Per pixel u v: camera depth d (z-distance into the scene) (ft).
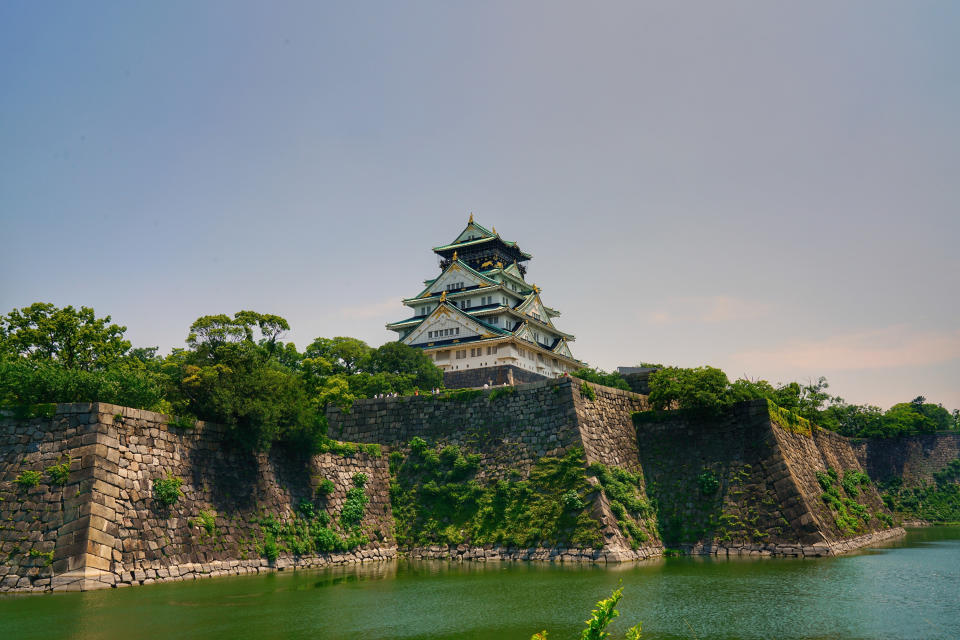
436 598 110.01
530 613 98.48
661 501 176.14
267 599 108.58
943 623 90.74
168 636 83.61
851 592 112.78
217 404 139.33
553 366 396.78
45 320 182.80
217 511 134.51
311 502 159.12
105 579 108.58
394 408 198.70
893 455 338.95
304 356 307.17
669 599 107.04
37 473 113.50
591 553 150.51
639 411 196.95
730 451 176.86
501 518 166.71
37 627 85.71
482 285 374.22
